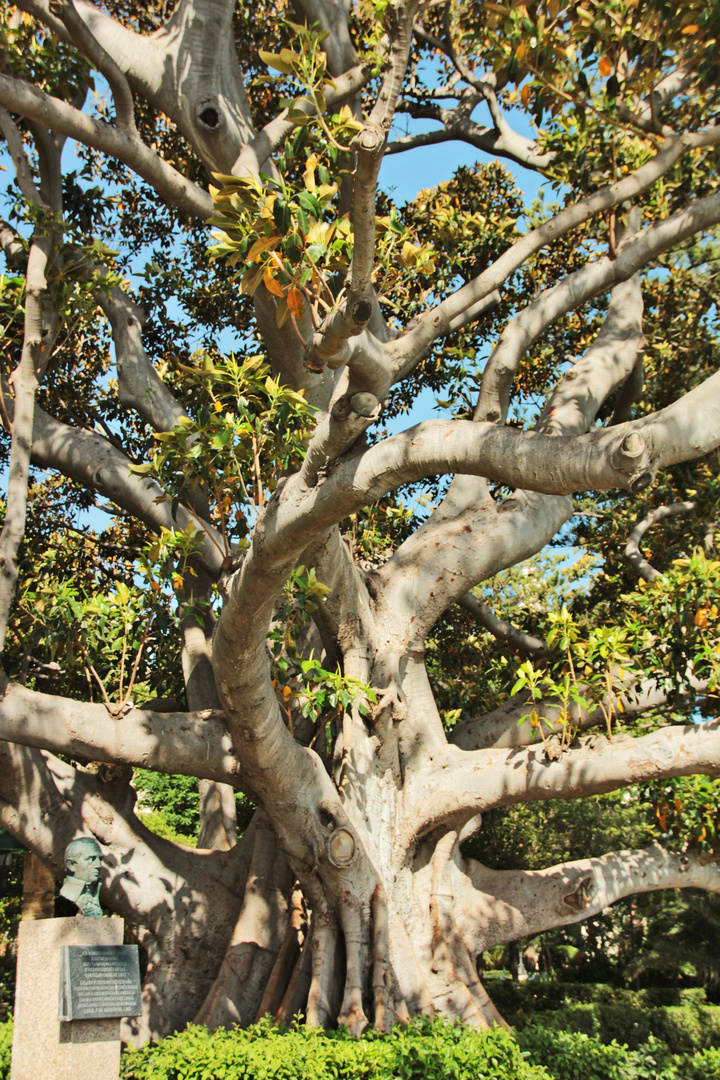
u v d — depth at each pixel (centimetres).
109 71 725
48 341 882
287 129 804
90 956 615
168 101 792
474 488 996
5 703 745
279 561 564
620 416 1218
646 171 774
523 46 689
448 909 894
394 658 930
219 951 954
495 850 1716
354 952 806
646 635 834
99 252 868
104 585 1416
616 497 1545
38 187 941
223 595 672
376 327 895
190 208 789
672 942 1841
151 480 959
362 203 408
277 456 661
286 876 955
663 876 941
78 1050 593
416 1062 648
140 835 977
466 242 1179
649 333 1370
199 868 988
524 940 2408
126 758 787
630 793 1024
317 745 975
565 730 837
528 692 989
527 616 1358
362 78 804
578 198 1069
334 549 845
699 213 930
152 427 1041
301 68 533
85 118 698
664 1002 1816
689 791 921
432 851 916
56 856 911
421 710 941
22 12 848
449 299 688
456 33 1205
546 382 1448
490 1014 859
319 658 1002
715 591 805
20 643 997
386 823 886
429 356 1315
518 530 959
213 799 1145
